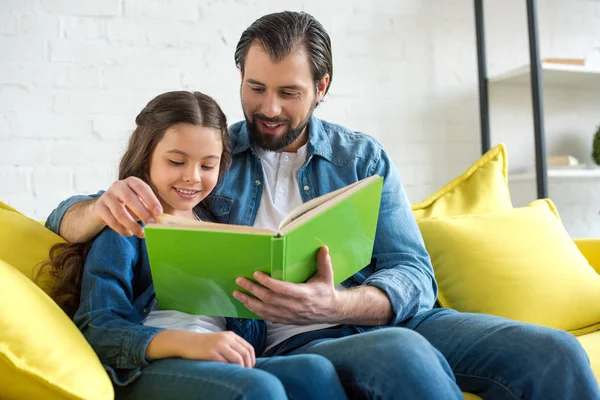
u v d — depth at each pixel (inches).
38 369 36.0
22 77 88.7
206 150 49.3
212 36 96.8
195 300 44.0
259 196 58.1
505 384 45.8
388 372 39.8
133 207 43.8
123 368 41.6
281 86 55.5
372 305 49.8
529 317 62.8
